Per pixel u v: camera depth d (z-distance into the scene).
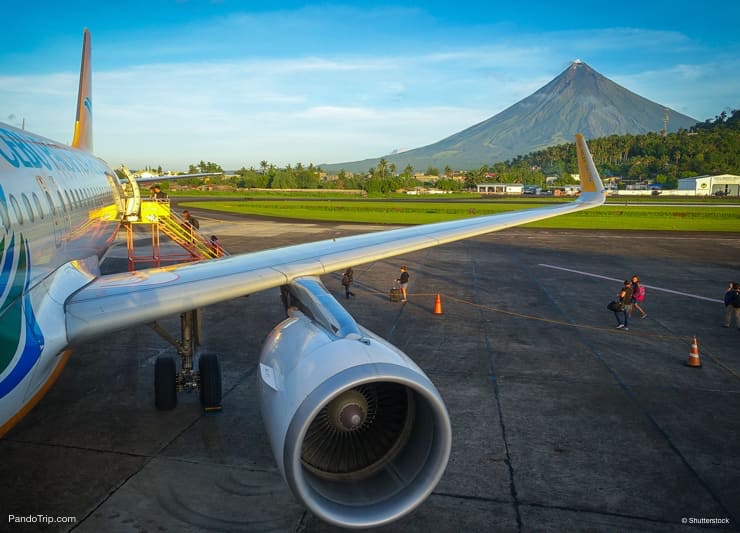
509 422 8.87
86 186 10.52
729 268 24.88
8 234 5.43
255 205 75.12
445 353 12.47
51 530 5.89
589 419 9.01
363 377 4.50
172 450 7.69
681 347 13.12
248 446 7.84
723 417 9.14
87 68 18.34
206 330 14.04
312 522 6.16
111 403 9.26
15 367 4.95
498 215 11.46
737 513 6.44
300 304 6.51
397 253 8.17
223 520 6.16
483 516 6.35
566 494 6.81
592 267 25.08
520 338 13.72
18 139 7.53
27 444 7.79
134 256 27.28
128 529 5.96
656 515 6.39
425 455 4.88
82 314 6.03
